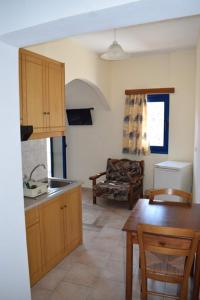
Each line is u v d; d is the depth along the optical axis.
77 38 3.61
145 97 4.70
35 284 2.38
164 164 4.23
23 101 2.27
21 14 1.36
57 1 1.24
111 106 5.12
